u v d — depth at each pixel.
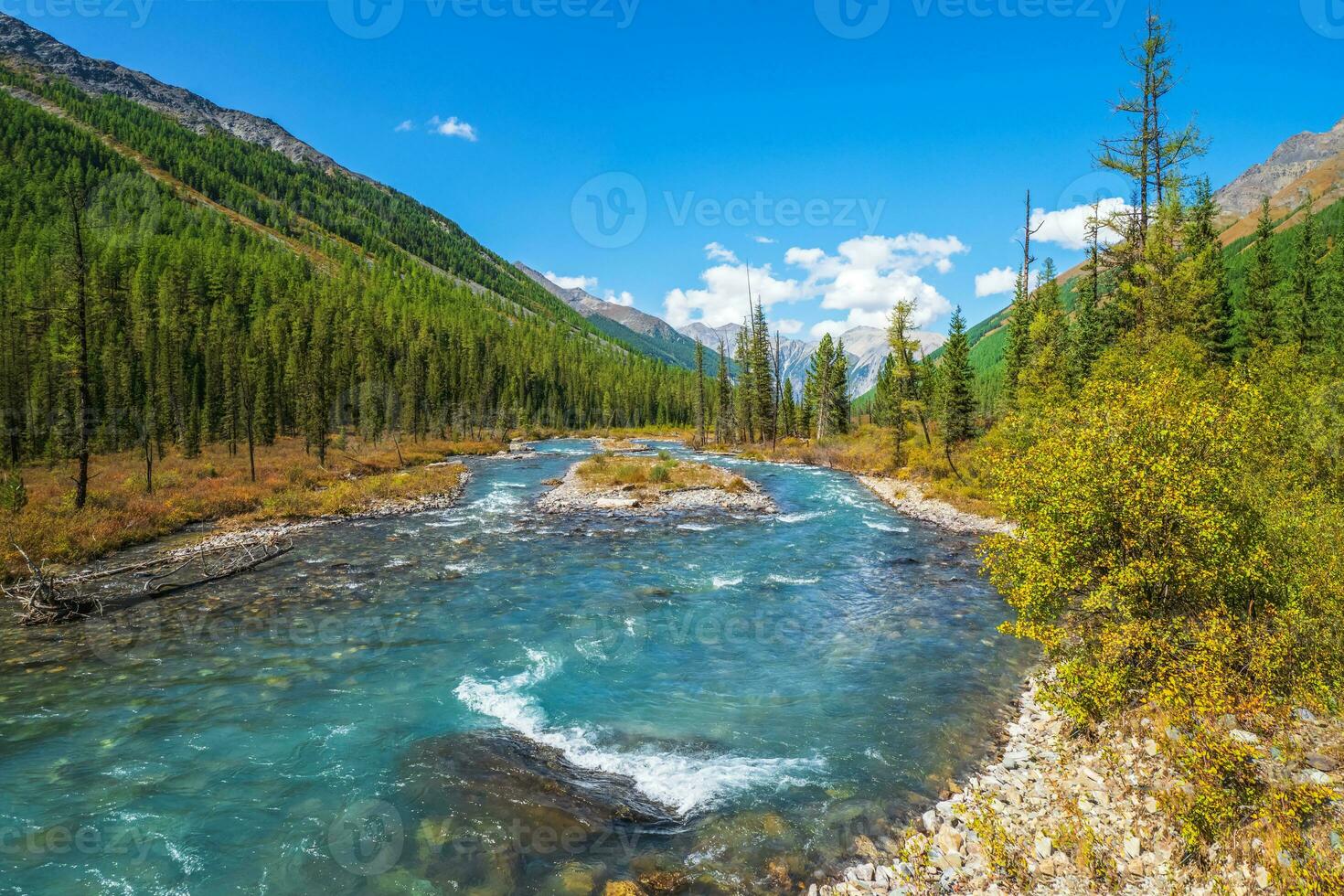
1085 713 9.39
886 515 33.50
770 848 7.78
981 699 12.01
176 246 118.12
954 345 45.88
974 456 37.12
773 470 57.19
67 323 28.55
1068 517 10.19
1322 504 11.92
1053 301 45.94
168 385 61.69
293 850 7.72
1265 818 6.47
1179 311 26.75
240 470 44.44
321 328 100.50
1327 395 16.81
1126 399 10.33
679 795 8.95
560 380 146.00
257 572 21.42
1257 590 9.60
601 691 12.45
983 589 19.50
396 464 56.41
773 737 10.66
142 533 26.22
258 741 10.44
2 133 145.50
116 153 175.50
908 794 8.95
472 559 23.52
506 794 8.91
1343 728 8.19
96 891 7.04
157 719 11.18
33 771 9.52
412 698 12.12
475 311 190.62
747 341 90.62
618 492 39.66
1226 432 9.78
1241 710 8.42
